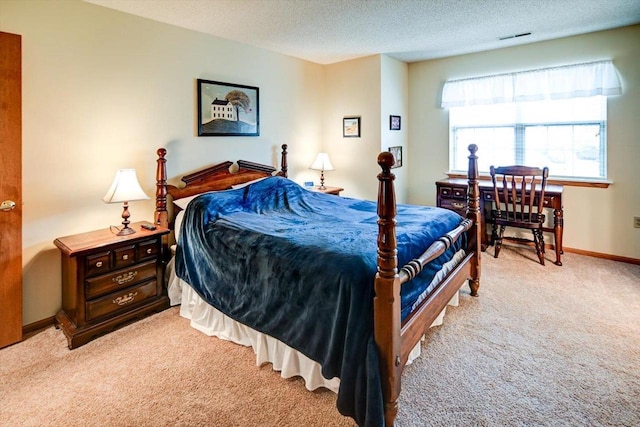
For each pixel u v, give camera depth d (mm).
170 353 2205
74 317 2365
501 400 1756
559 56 3795
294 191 3418
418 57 4523
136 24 2916
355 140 4602
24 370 2049
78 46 2598
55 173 2549
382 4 2809
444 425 1608
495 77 4184
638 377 1896
